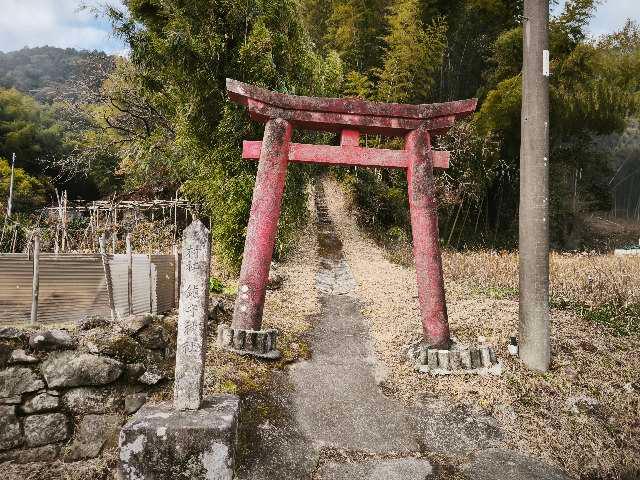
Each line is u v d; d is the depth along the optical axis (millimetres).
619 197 29219
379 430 4406
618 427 4629
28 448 3828
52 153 24734
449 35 17219
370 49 19078
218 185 8859
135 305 4969
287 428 4262
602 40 14750
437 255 5801
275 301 7918
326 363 5695
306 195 12164
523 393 5035
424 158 5914
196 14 8500
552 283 8945
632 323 6980
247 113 8578
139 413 3611
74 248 10312
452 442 4301
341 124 5934
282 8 8977
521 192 5672
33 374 3914
